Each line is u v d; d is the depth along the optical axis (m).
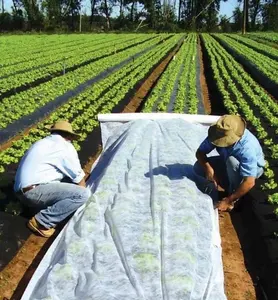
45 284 2.15
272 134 5.48
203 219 2.81
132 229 2.51
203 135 4.29
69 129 3.09
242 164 3.00
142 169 3.31
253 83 9.15
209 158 3.45
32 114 6.04
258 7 38.38
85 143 4.99
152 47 17.75
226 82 9.19
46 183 2.93
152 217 2.63
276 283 2.60
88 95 7.40
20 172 2.95
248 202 3.58
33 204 3.00
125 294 1.99
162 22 37.00
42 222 2.98
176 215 2.69
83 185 3.10
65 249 2.39
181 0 41.38
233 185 3.22
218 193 3.46
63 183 2.96
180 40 22.19
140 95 8.37
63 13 36.12
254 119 5.97
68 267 2.22
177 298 1.98
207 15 38.56
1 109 6.09
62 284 2.13
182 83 8.65
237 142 2.99
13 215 3.17
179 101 6.98
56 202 2.95
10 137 5.20
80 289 2.07
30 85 8.36
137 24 36.72
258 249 3.01
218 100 7.75
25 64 11.13
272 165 4.37
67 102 7.06
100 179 3.23
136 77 9.38
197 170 3.34
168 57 14.35
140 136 4.02
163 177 3.16
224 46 18.70
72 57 12.93
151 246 2.33
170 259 2.25
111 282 2.09
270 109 6.79
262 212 3.40
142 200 2.87
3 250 2.83
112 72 10.28
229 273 2.80
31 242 3.01
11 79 8.64
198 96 7.96
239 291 2.64
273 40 20.64
